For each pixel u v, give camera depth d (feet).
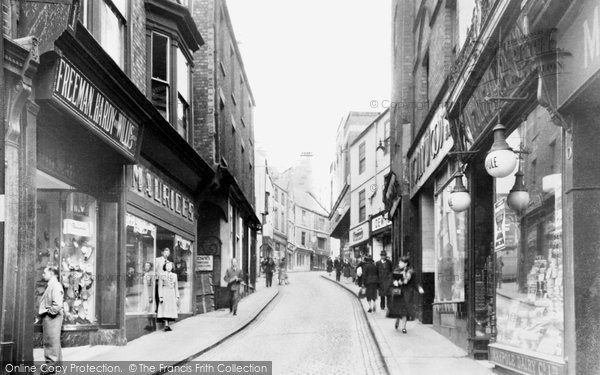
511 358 27.45
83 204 38.47
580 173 20.70
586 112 20.61
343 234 188.96
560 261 23.16
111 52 39.78
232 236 81.05
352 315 61.52
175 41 52.21
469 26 36.52
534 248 26.71
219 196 71.00
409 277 46.37
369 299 61.98
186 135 57.36
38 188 36.14
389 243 104.01
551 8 19.52
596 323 20.29
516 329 28.86
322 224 284.20
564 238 21.63
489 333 34.68
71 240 37.45
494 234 34.24
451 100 36.11
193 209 62.59
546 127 25.26
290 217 236.84
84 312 38.24
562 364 21.85
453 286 41.98
